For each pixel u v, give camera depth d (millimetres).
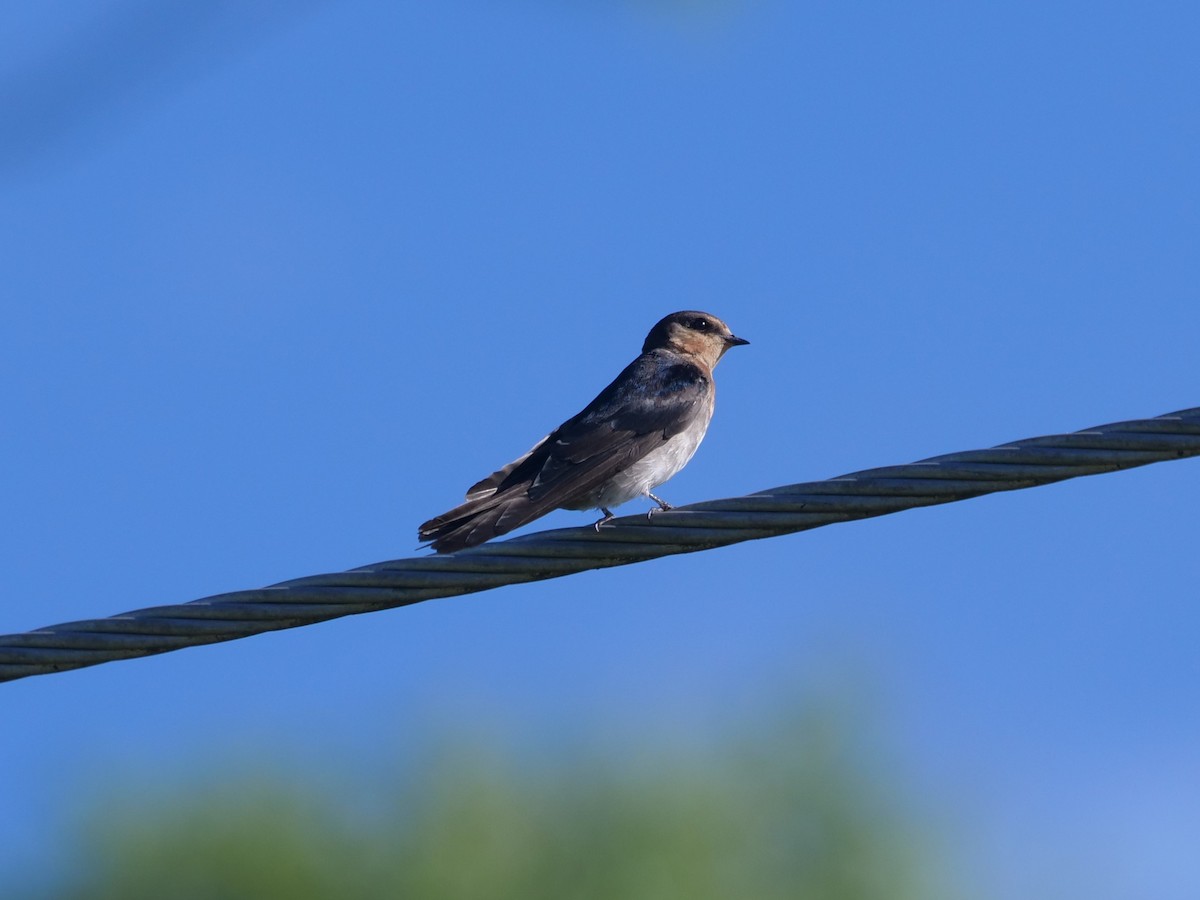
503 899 17625
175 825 17859
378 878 17828
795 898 18047
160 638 9289
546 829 18016
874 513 9680
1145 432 9344
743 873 18062
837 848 18219
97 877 17672
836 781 18438
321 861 17859
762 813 18328
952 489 9547
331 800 18141
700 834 17984
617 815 18125
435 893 17656
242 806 17938
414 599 9555
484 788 17984
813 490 9648
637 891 17781
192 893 17656
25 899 17578
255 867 17688
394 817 18062
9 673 9234
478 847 17812
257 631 9414
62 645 9227
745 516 9719
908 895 18047
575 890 17828
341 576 9438
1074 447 9406
